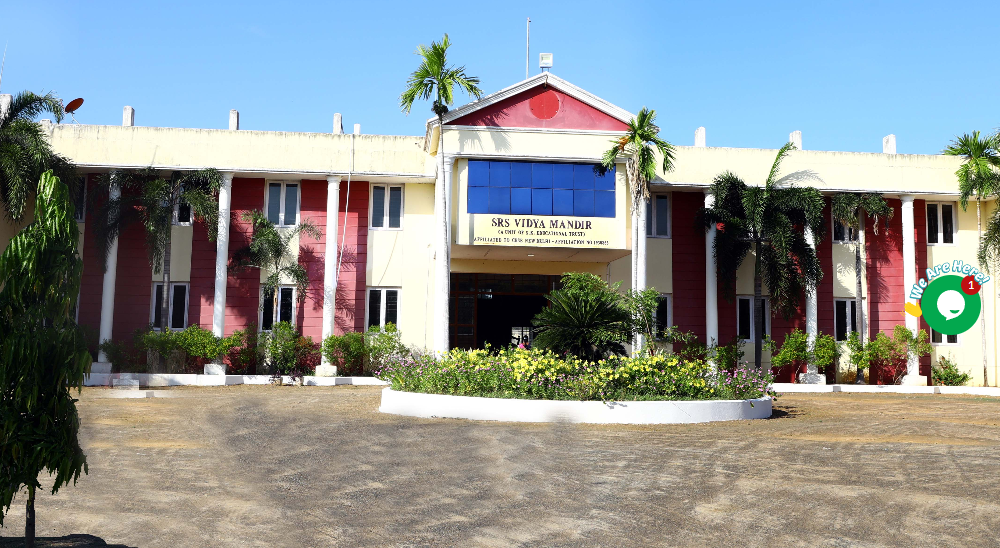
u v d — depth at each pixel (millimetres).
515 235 22766
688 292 26328
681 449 10508
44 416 4590
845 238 27453
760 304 24469
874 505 7141
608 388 14258
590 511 6867
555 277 26750
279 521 6457
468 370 14953
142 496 7359
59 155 23297
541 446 10617
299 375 23688
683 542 5918
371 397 18438
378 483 8039
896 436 12414
